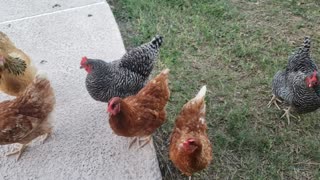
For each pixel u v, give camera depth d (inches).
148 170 46.4
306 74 49.3
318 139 51.4
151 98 45.9
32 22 69.5
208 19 71.4
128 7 74.4
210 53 64.8
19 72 51.0
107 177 45.9
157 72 61.0
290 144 50.8
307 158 49.3
